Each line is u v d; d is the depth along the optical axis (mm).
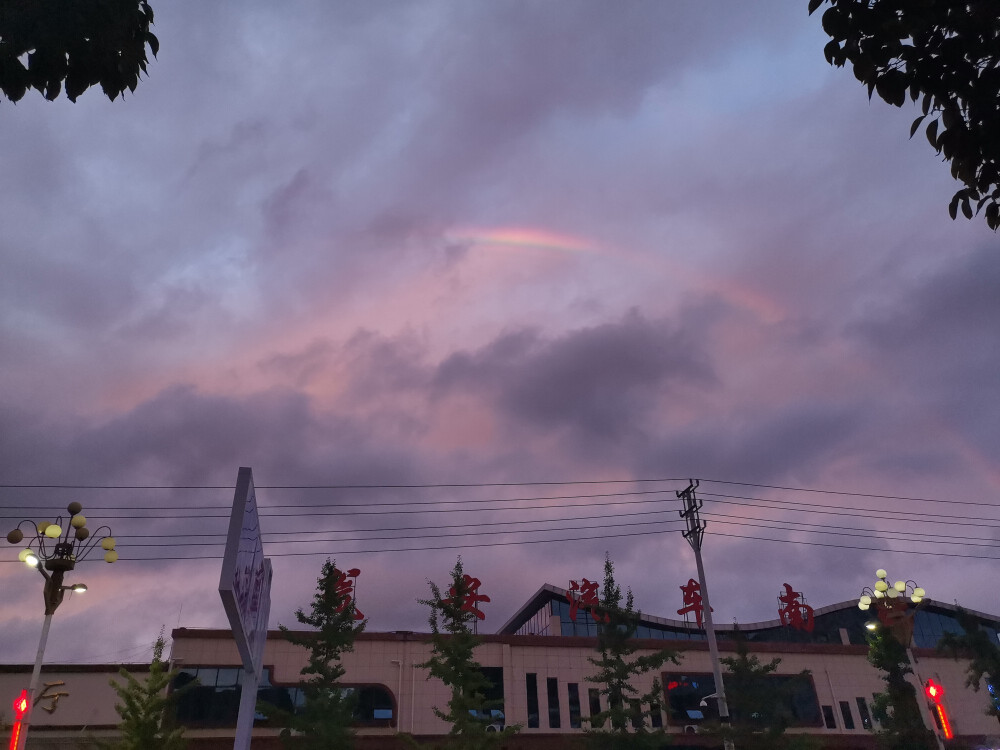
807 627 55000
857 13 6398
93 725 38406
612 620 35469
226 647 42000
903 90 6438
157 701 31656
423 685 43344
